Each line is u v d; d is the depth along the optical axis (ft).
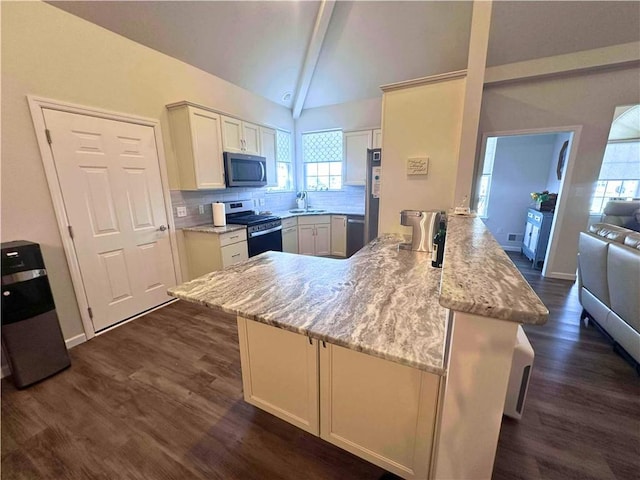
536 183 15.72
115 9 7.30
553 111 10.83
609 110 10.18
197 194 10.79
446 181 7.71
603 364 6.49
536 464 4.22
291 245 14.32
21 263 5.77
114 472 4.18
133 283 8.87
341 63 12.67
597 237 7.52
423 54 11.28
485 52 6.75
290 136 15.99
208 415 5.18
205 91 10.60
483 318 1.89
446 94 7.30
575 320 8.57
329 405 4.08
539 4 8.65
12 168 6.20
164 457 4.40
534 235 13.92
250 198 13.55
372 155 12.02
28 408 5.38
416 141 7.84
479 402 2.10
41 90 6.47
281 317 3.29
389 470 3.86
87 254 7.65
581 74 10.24
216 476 4.12
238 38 10.02
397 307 3.55
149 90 8.75
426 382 3.24
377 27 10.77
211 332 8.08
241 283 4.44
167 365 6.62
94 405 5.43
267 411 4.88
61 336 6.40
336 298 3.84
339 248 15.48
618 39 9.11
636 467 4.16
